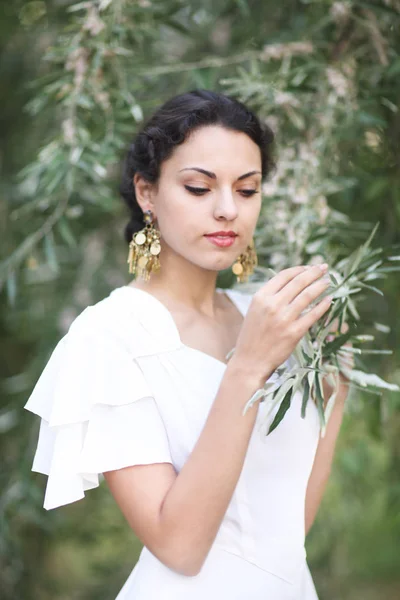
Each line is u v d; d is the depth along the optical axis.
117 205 2.34
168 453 1.19
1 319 2.77
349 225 1.75
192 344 1.28
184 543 1.10
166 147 1.23
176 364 1.23
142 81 2.15
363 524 3.59
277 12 2.26
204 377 1.23
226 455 1.09
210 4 2.38
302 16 2.14
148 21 1.95
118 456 1.16
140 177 1.32
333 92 1.74
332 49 1.85
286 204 1.71
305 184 1.72
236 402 1.10
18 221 2.54
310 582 1.34
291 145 1.79
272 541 1.24
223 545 1.23
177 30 2.07
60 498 1.17
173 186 1.24
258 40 2.19
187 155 1.22
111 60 1.81
